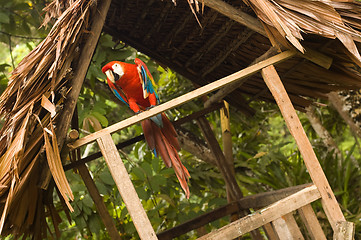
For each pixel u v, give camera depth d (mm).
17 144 2279
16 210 2760
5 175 2328
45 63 2410
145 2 3461
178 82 5746
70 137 2566
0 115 2502
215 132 6199
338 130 6777
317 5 2639
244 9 2928
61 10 2768
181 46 3832
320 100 6504
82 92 4645
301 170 5582
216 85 2797
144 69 3010
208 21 3314
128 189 2562
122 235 4832
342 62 3131
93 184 3771
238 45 3473
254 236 4203
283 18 2617
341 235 2508
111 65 3008
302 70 3432
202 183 5316
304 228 5125
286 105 2816
